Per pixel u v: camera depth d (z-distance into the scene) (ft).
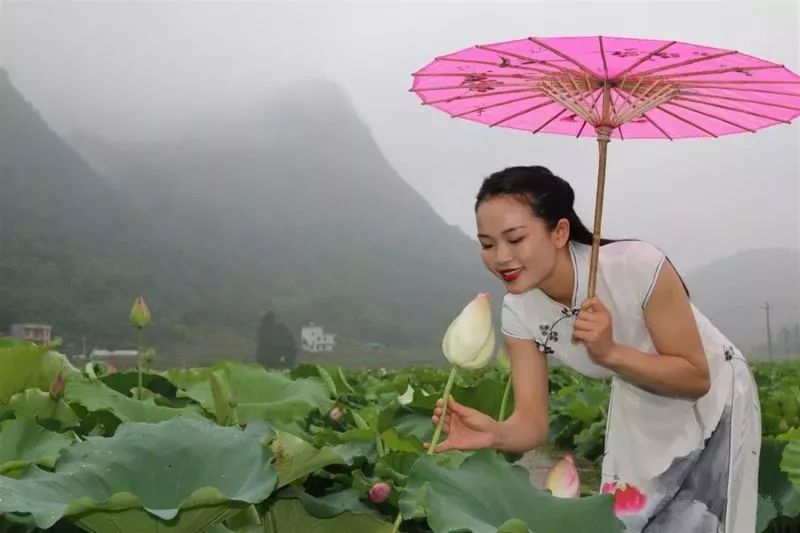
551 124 11.12
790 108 9.57
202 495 6.72
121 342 493.36
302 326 586.86
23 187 537.65
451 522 7.38
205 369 19.35
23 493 6.87
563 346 10.26
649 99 9.21
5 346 15.97
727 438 9.76
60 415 12.31
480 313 8.74
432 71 9.96
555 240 9.32
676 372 9.25
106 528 6.89
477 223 9.34
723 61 8.66
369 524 8.28
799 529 14.20
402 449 13.07
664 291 9.33
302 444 7.96
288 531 8.57
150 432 7.98
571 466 9.19
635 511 10.06
